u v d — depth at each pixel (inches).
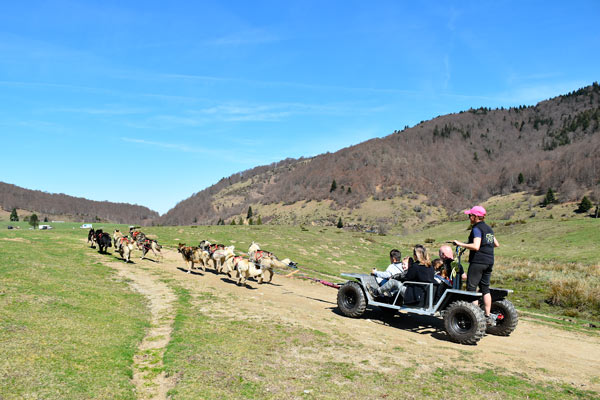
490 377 217.9
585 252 1904.5
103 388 183.3
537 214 4859.7
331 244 1416.1
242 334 287.3
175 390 184.5
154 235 1235.2
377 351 260.8
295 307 410.0
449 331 301.3
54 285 395.9
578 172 6131.9
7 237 784.9
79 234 1038.4
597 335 380.8
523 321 439.2
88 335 256.1
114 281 489.1
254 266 539.5
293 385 196.1
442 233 3978.8
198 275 603.2
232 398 178.9
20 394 163.9
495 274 1261.1
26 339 227.5
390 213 7357.3
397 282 349.1
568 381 220.4
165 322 320.5
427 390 195.0
